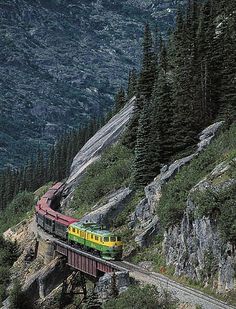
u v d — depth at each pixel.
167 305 52.06
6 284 84.19
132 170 87.62
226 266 52.44
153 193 74.19
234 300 50.00
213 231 55.47
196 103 87.75
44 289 73.75
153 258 65.69
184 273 58.78
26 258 87.06
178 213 63.12
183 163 74.25
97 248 68.19
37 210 97.62
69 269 74.69
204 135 80.12
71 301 69.88
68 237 76.88
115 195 87.06
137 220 75.06
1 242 95.69
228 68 87.25
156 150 80.81
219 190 57.41
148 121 82.81
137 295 52.56
